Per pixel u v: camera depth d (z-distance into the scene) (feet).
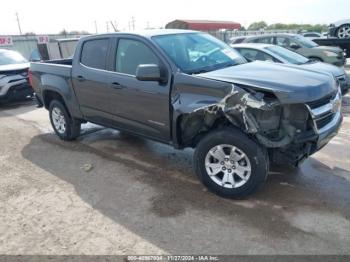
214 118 11.87
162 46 13.69
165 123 13.38
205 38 15.89
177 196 12.69
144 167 15.51
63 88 18.10
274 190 12.82
